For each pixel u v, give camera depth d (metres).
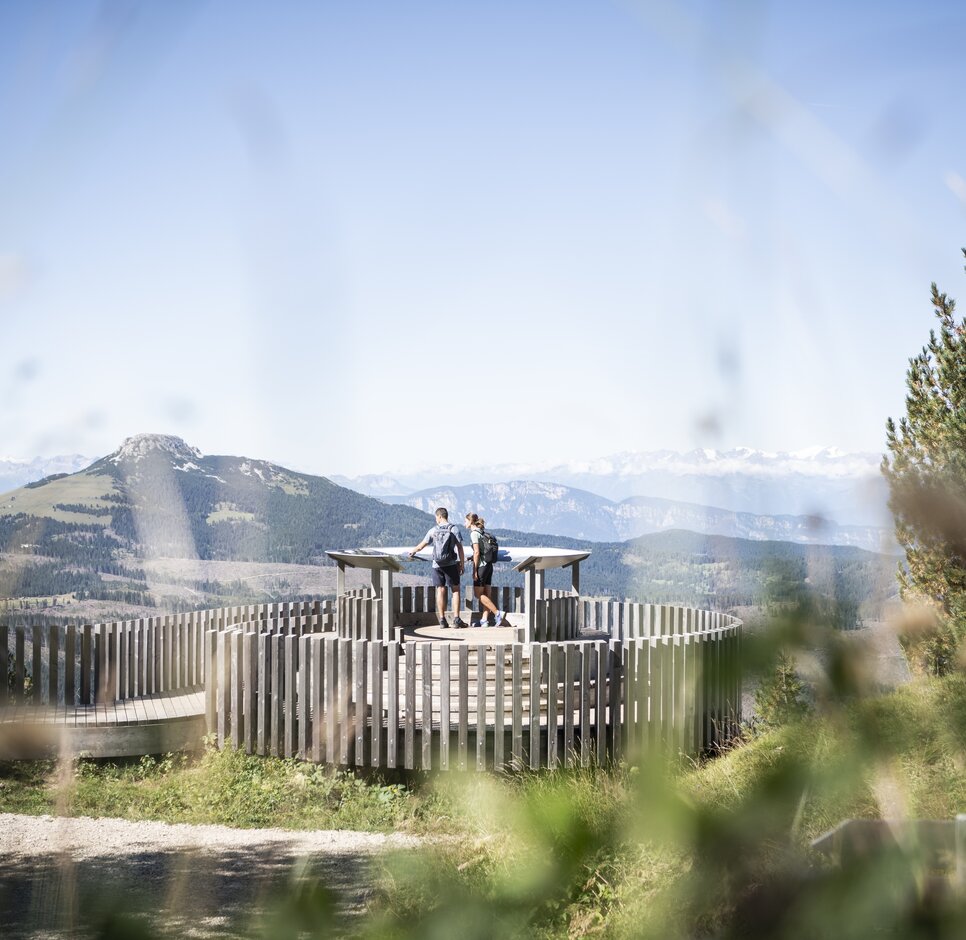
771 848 0.92
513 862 1.10
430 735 13.52
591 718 13.98
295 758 13.95
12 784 7.27
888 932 0.89
